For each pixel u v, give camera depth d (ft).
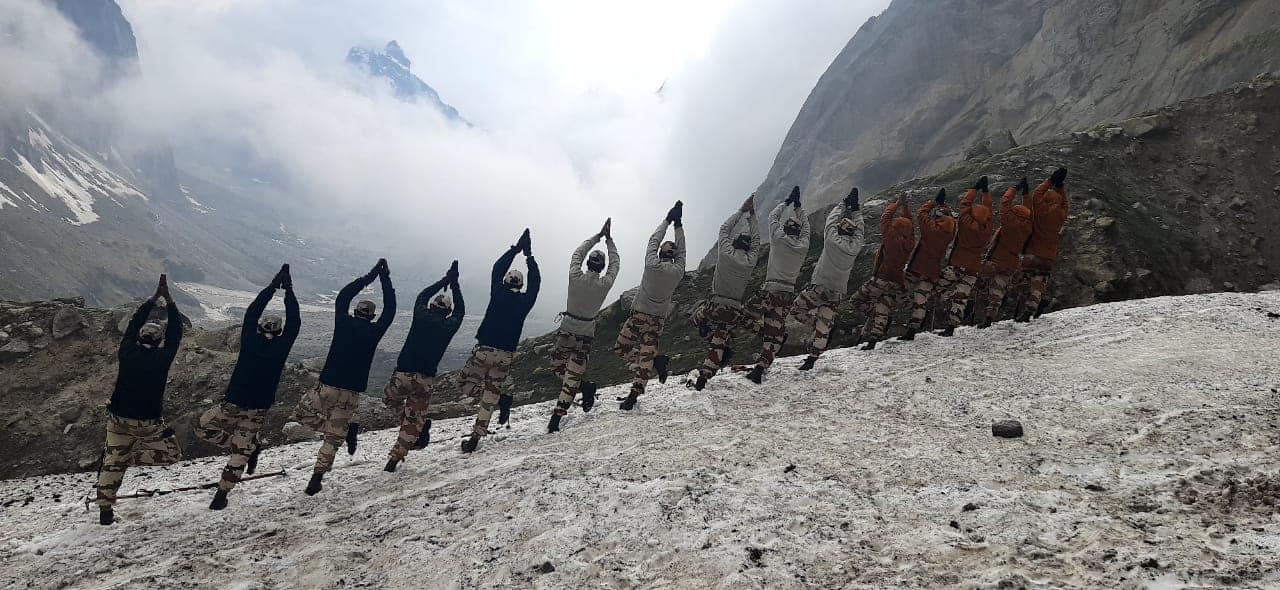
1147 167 73.72
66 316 52.37
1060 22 205.87
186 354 51.26
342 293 25.95
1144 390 26.00
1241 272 61.26
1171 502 17.21
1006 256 37.68
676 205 31.81
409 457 30.04
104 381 47.96
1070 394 26.89
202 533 22.38
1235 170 71.20
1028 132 192.65
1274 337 30.71
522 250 29.43
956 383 30.12
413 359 27.37
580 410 34.27
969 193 37.19
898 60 272.72
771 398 31.27
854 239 33.68
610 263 30.86
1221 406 23.32
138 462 24.30
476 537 19.54
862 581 14.90
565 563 17.35
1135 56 174.40
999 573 14.35
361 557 19.07
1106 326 35.12
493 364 29.35
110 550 21.36
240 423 25.05
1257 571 13.05
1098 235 58.65
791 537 17.35
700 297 74.23
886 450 23.52
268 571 18.49
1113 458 20.88
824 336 34.35
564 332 30.83
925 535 16.67
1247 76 131.34
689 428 28.27
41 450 43.06
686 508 19.76
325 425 26.21
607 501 20.89
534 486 22.98
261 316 24.95
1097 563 14.19
